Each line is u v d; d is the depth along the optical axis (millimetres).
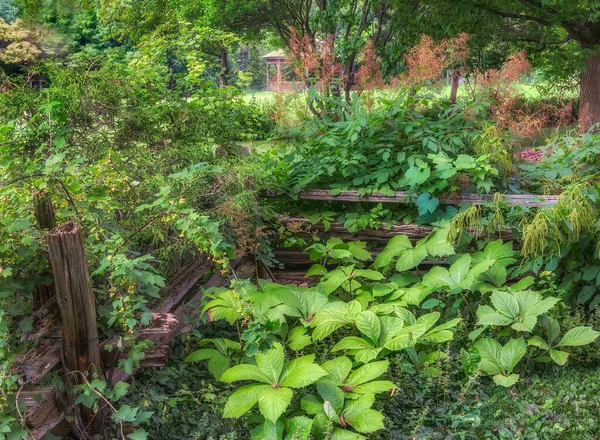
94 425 3529
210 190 5402
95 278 3791
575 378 4484
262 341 4156
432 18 15281
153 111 5797
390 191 5875
